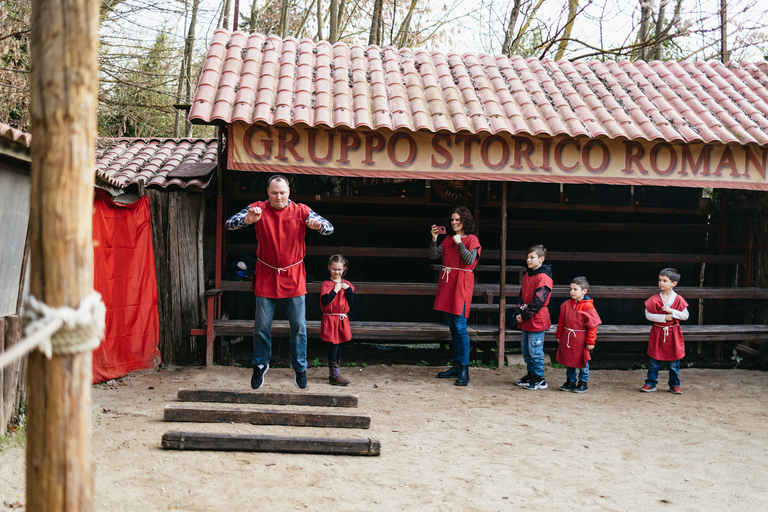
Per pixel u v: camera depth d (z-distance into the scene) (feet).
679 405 19.69
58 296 5.94
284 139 21.15
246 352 26.76
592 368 26.61
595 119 22.84
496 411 18.21
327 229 17.28
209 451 13.50
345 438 13.80
